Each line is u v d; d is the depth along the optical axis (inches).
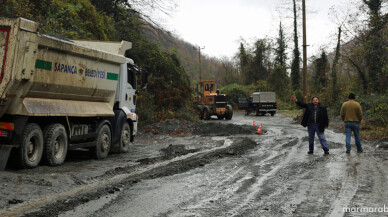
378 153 442.9
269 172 315.3
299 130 831.7
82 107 370.0
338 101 1120.8
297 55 1902.1
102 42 444.8
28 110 295.4
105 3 924.0
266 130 832.9
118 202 211.8
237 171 320.5
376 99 909.8
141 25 991.0
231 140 614.9
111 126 432.5
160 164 358.3
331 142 566.6
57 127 332.2
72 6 671.8
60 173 293.3
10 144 292.7
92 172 304.5
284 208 203.0
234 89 2185.0
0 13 510.0
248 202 215.5
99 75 390.6
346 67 1160.2
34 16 609.3
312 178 288.2
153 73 923.4
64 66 330.0
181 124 860.6
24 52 282.0
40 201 208.5
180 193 236.8
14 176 267.7
